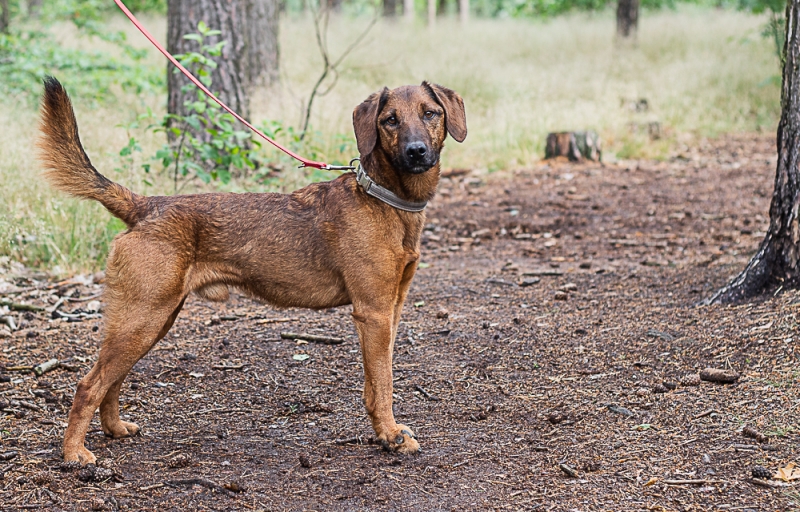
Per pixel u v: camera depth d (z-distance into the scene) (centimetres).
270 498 325
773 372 422
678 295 588
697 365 452
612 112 1355
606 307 578
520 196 1007
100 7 1752
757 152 1227
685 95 1505
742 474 329
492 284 658
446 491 330
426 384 457
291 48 1700
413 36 1914
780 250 510
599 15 2358
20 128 914
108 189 367
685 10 2473
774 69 1582
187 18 873
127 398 435
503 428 396
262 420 413
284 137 1037
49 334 530
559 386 446
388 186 373
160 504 319
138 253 353
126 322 353
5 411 412
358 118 378
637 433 378
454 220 902
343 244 370
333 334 545
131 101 1248
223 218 372
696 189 1016
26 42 1270
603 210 930
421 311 590
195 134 874
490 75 1562
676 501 312
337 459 364
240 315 587
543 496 322
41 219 688
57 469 347
